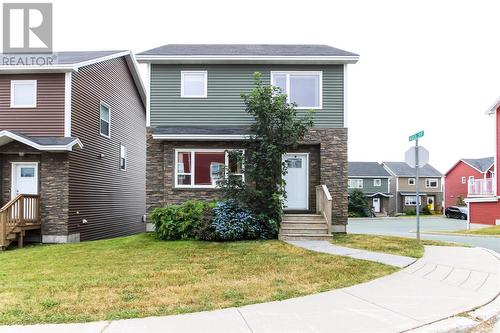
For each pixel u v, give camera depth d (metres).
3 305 5.87
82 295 6.43
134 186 23.72
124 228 21.84
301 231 12.94
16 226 13.37
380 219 41.69
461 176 48.72
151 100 15.40
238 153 13.31
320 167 15.05
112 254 10.45
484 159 47.56
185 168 15.04
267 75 15.41
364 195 47.31
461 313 5.51
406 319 5.26
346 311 5.60
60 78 15.06
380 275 7.74
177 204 14.82
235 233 12.20
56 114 14.96
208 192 14.91
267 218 12.73
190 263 9.06
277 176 13.09
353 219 41.62
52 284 7.19
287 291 6.65
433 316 5.37
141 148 25.25
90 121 17.12
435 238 15.56
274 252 10.26
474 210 26.17
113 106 20.11
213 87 15.43
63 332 4.80
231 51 15.89
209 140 14.78
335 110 15.14
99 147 18.19
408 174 53.75
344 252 10.20
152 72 15.48
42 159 14.78
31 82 15.08
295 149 15.31
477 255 9.79
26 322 5.18
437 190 54.41
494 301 6.11
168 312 5.58
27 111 14.98
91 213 17.17
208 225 12.41
